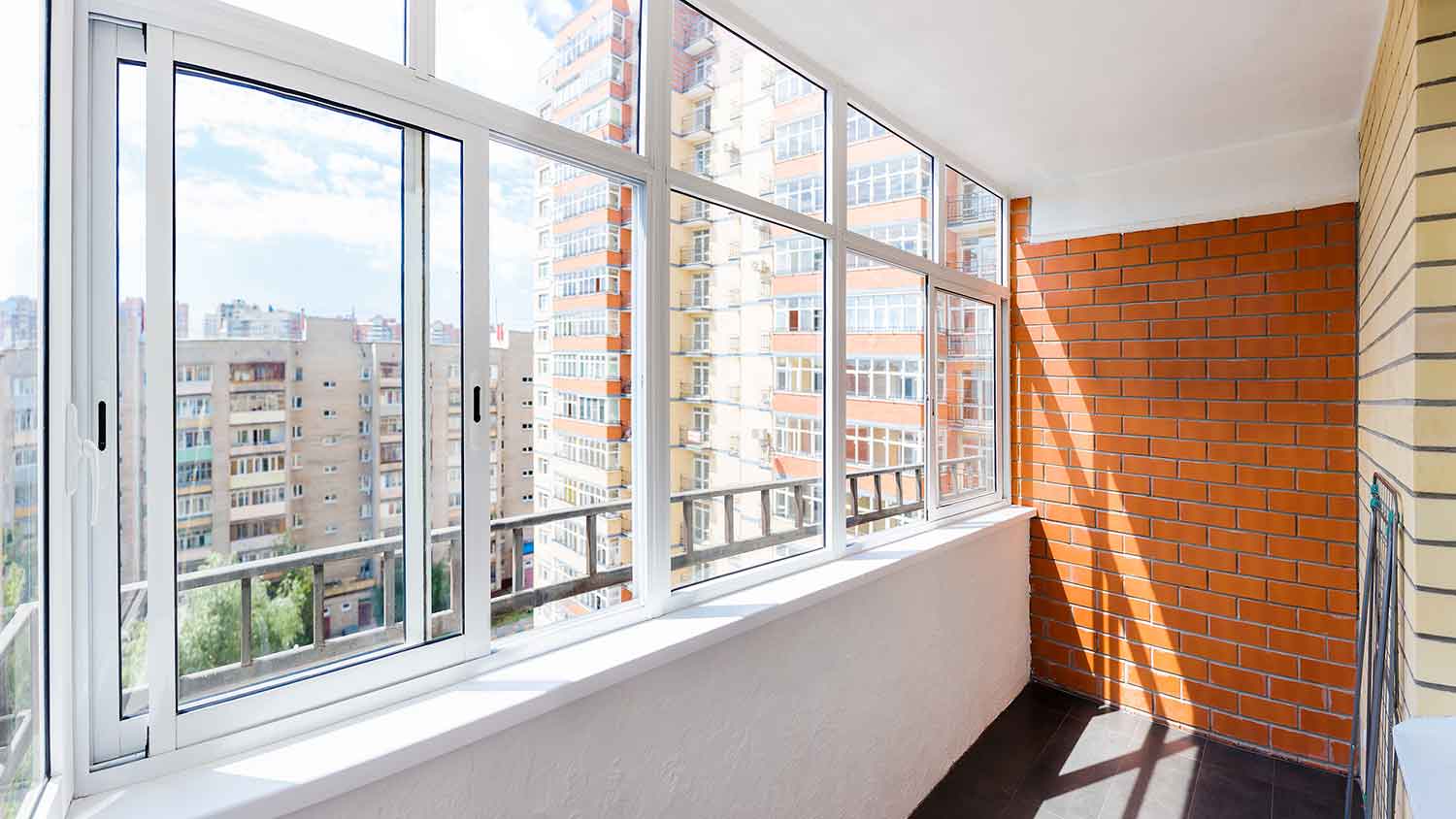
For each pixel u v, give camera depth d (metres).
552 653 1.48
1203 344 3.02
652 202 1.73
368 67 1.20
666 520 1.76
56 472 0.89
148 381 0.99
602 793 1.43
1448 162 1.40
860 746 2.23
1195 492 3.04
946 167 3.06
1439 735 0.81
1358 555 2.61
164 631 1.00
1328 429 2.73
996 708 3.18
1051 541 3.47
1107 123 2.73
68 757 0.92
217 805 0.93
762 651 1.84
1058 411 3.44
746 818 1.79
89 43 0.95
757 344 2.12
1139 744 2.93
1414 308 1.44
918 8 1.92
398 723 1.17
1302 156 2.79
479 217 1.38
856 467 2.58
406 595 1.29
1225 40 2.07
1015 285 3.56
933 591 2.66
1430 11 1.42
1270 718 2.85
